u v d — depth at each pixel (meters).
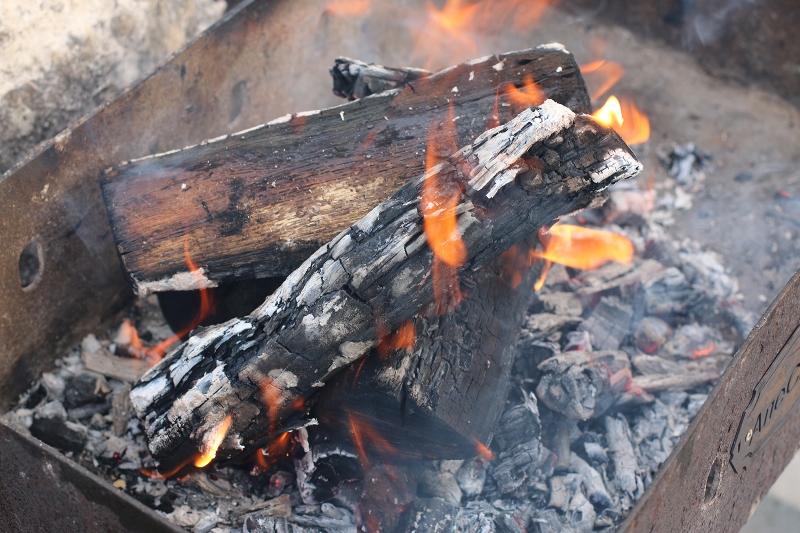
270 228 1.11
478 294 1.12
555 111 1.04
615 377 1.18
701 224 1.39
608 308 1.24
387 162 1.11
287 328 1.05
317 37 1.33
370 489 1.10
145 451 1.16
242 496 1.13
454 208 1.04
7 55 1.24
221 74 1.25
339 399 1.07
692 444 1.02
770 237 1.38
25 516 1.07
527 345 1.19
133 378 1.20
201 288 1.13
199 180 1.13
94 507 1.02
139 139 1.21
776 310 1.05
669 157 1.43
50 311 1.19
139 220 1.13
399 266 1.04
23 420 1.17
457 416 1.08
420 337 1.07
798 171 1.43
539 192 1.04
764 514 1.31
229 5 1.45
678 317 1.29
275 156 1.13
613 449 1.17
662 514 1.03
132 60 1.32
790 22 1.47
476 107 1.12
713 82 1.52
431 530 1.09
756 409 1.10
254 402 1.07
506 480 1.12
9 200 1.13
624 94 1.49
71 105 1.28
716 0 1.50
